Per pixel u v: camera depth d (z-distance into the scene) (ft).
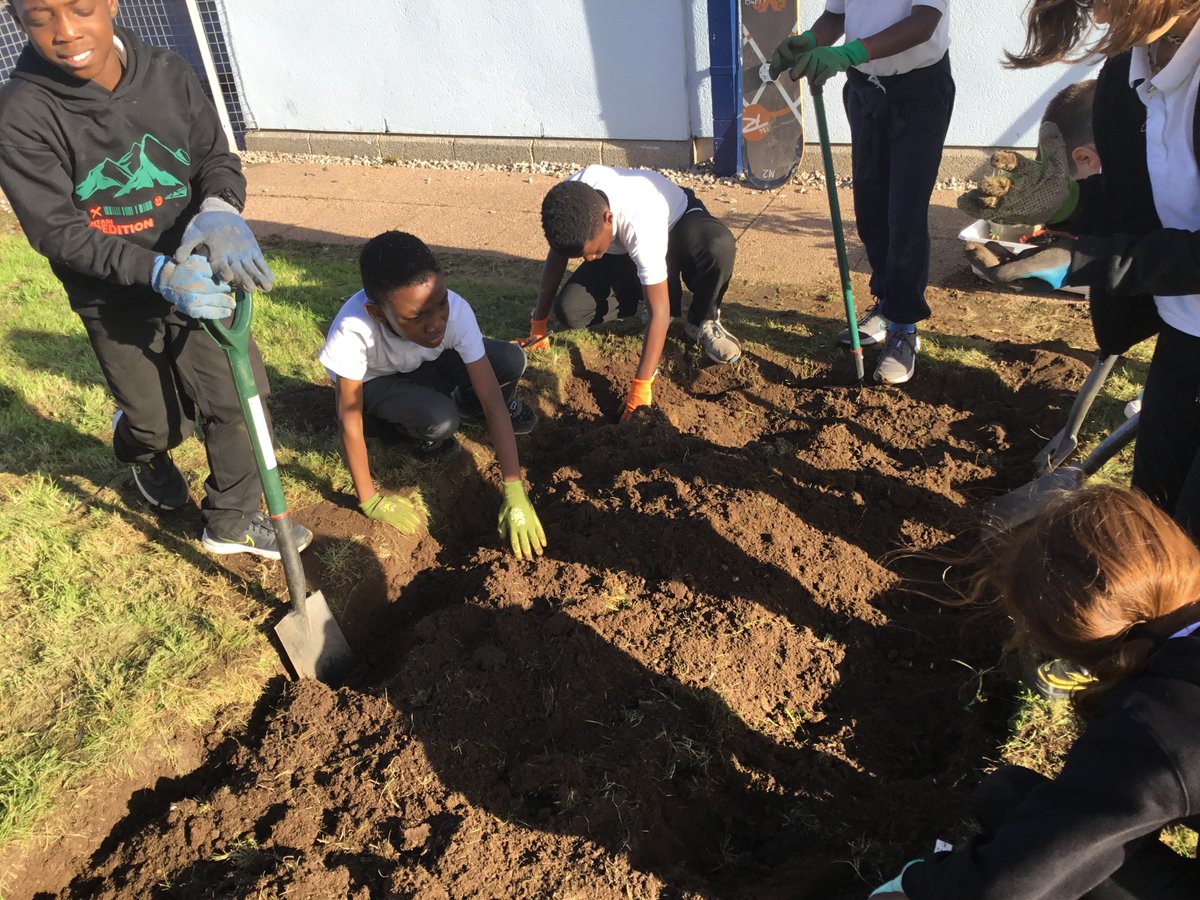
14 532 11.39
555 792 8.27
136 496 12.19
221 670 9.53
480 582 10.64
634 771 8.42
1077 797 4.42
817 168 22.56
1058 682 8.63
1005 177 7.11
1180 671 4.41
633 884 7.52
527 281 17.85
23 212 8.25
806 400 14.03
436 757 8.57
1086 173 9.55
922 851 7.92
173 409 10.41
